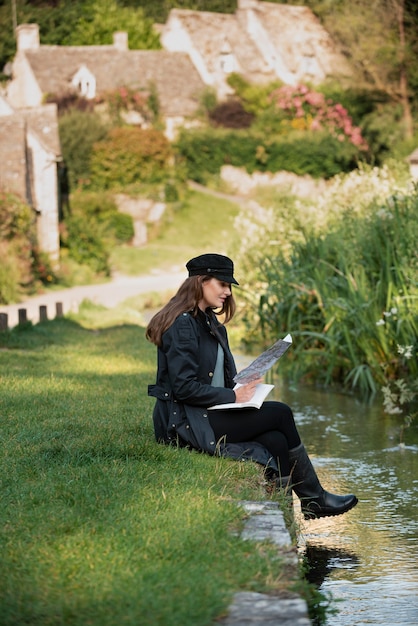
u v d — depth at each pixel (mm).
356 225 13617
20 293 27703
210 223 45312
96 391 8984
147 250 40000
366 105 53562
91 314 20406
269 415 5773
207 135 50438
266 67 58031
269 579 3846
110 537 4281
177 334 5684
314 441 8734
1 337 14016
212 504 4773
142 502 4785
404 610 4676
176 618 3482
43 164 34750
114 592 3688
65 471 5449
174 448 5855
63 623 3475
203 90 53438
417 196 12797
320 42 59469
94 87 51812
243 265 18406
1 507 4723
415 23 52375
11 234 29578
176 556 4066
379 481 7270
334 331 12891
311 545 5785
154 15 68688
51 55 53125
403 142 50938
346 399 11141
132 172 45312
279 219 18344
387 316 11781
